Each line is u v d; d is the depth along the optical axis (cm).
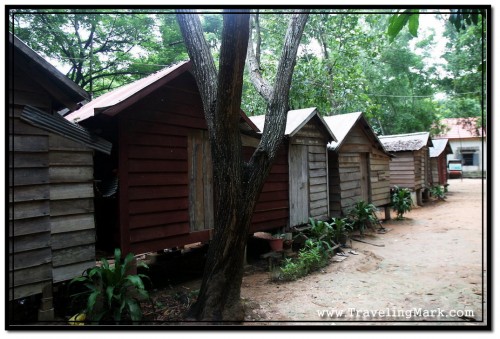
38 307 459
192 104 629
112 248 546
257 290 583
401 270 678
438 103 3394
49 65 425
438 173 2139
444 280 601
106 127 568
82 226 460
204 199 650
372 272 673
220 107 416
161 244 573
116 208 532
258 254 833
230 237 436
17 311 447
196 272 704
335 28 1554
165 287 615
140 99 525
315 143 934
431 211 1520
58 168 442
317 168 939
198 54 446
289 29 496
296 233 848
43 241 424
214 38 1514
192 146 632
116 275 436
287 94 482
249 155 754
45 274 424
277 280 634
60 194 442
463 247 849
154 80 533
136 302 439
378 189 1255
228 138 428
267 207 779
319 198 941
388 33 324
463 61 1880
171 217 586
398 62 2345
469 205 1614
